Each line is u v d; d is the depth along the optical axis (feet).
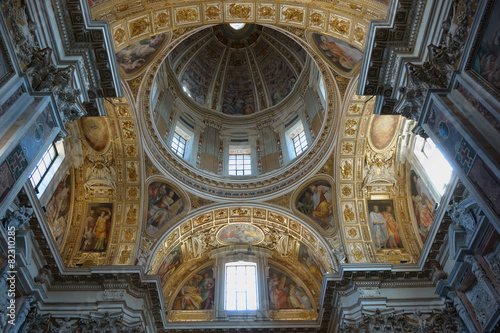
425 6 35.32
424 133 37.68
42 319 51.88
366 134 63.72
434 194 58.18
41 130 31.71
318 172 67.05
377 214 65.10
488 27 29.07
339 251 62.49
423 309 54.19
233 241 77.05
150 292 58.70
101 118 60.29
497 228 27.40
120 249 61.77
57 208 60.34
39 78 32.32
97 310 53.93
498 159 26.91
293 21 47.09
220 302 70.69
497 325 44.55
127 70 57.82
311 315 70.03
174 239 68.49
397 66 37.68
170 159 68.08
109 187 64.69
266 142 84.28
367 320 53.06
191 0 44.83
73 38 36.17
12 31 30.14
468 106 30.76
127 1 41.22
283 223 70.69
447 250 54.03
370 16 40.96
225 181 71.20
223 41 96.78
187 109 85.35
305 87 82.69
